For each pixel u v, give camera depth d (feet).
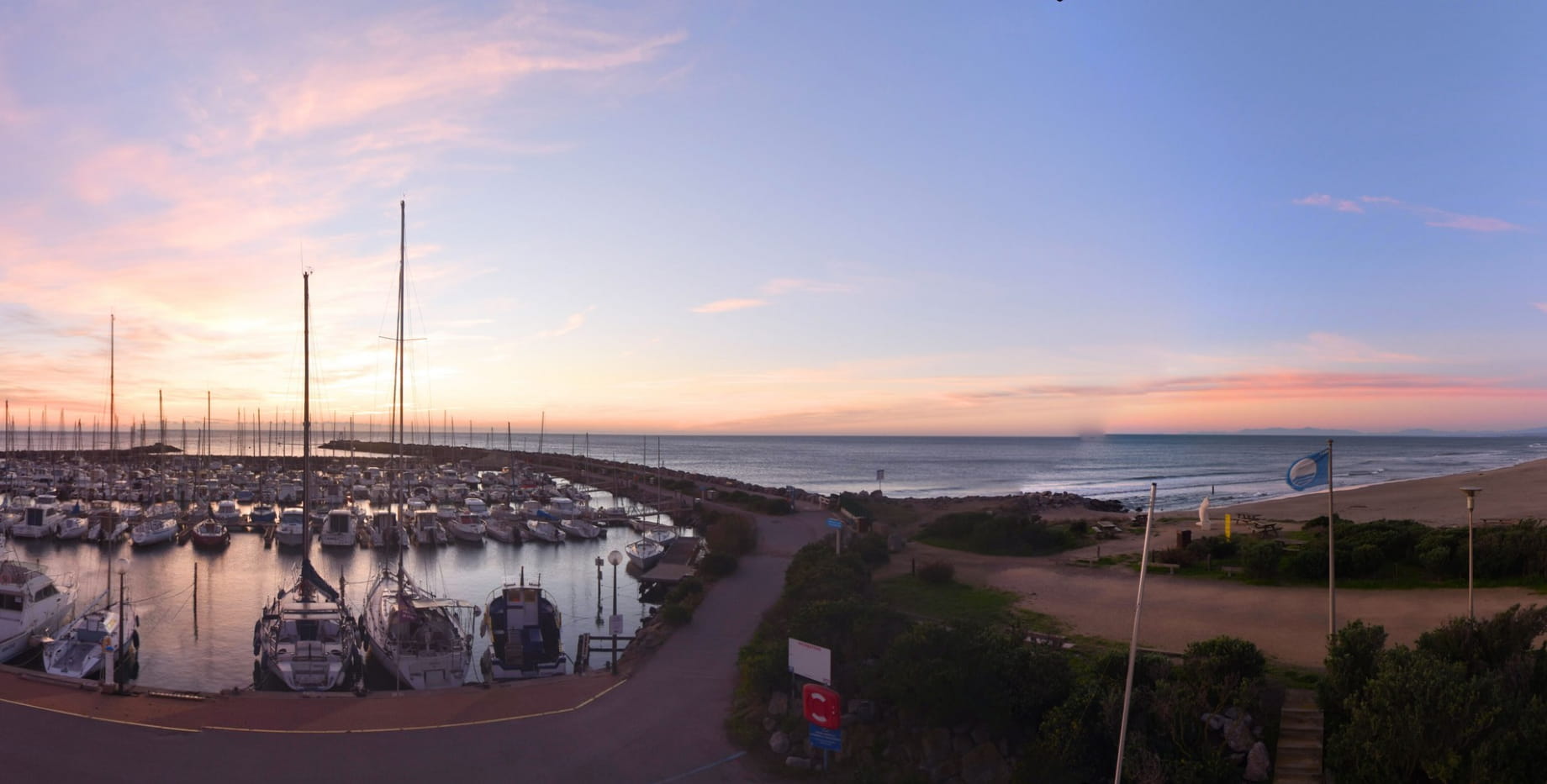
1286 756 64.54
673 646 108.37
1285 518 233.14
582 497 351.87
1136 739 65.46
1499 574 113.39
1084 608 110.93
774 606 118.32
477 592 187.11
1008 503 311.68
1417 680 60.13
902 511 269.03
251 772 71.26
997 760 69.62
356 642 126.11
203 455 621.72
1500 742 56.03
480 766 72.90
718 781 70.69
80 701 86.99
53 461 507.71
